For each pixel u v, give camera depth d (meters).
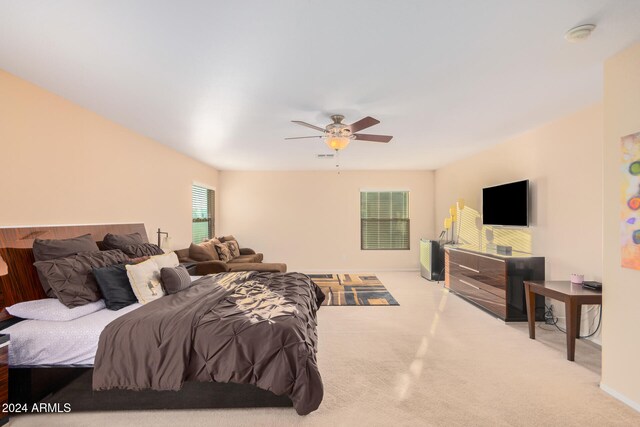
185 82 2.37
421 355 2.80
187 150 4.82
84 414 1.97
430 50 1.94
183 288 2.76
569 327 2.67
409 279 6.21
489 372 2.49
